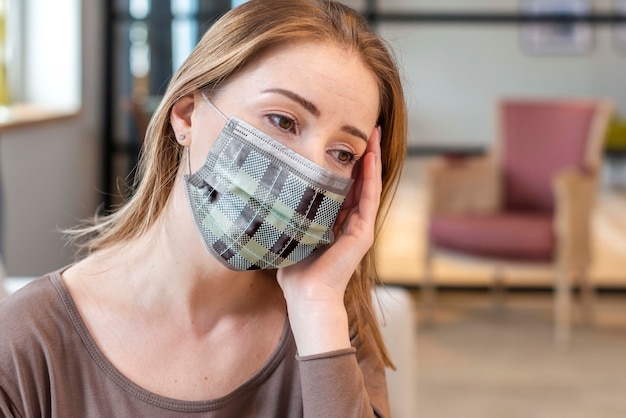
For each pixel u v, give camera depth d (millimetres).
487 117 6188
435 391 3438
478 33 6051
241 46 882
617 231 6078
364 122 916
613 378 3633
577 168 4152
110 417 917
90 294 945
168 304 941
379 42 941
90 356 920
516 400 3359
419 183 7633
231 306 965
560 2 6020
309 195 891
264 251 911
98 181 4781
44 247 3684
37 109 3977
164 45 4930
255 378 976
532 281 5055
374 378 1087
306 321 962
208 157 906
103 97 4812
